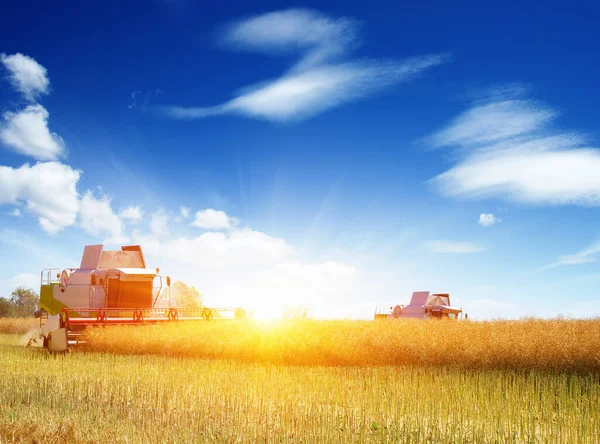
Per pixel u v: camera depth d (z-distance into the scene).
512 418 9.11
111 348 18.91
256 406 9.88
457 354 15.43
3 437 7.75
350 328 19.16
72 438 7.73
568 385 12.78
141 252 24.00
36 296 67.88
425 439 7.98
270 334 17.75
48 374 12.75
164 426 8.43
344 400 10.62
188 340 18.33
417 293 34.31
